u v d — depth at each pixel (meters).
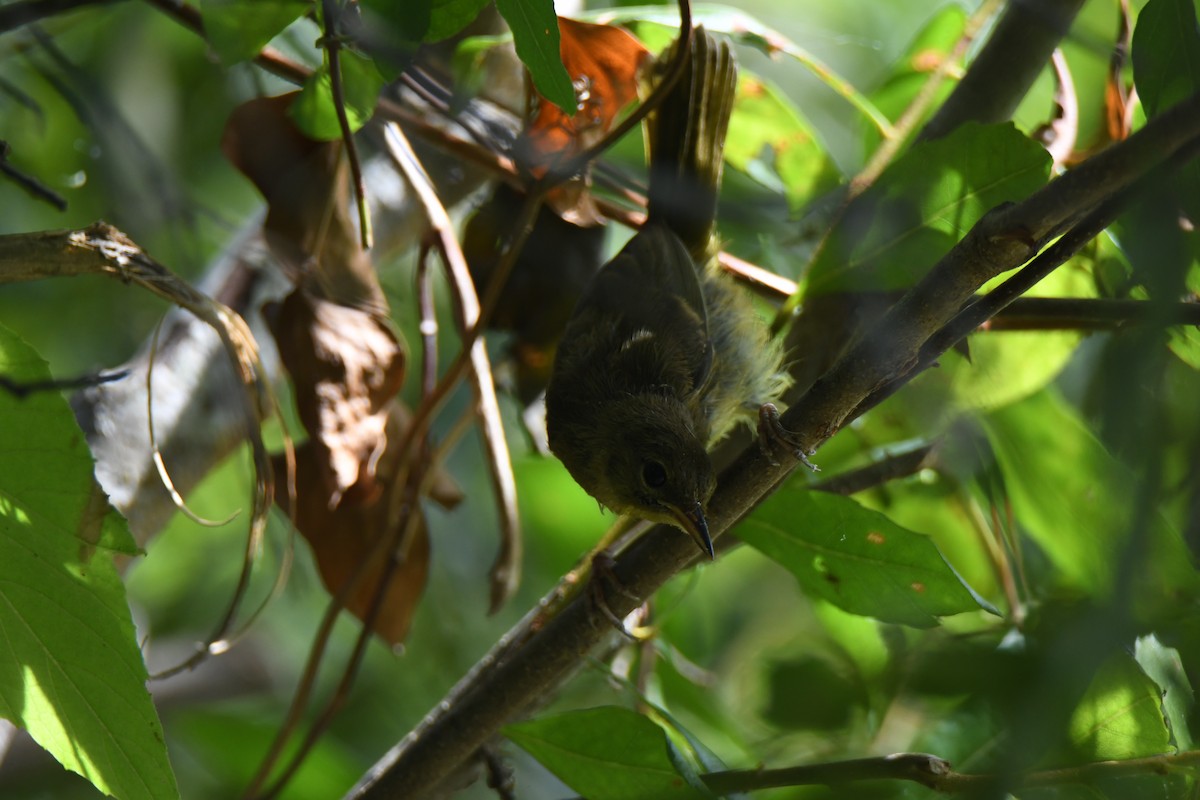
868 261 6.83
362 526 7.61
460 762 6.20
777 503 6.20
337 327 7.20
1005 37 7.02
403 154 7.70
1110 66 7.61
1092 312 5.93
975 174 6.48
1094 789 4.99
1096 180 4.42
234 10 6.05
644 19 7.63
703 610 10.77
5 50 8.10
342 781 9.41
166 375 7.43
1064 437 6.70
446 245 7.65
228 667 11.38
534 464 11.38
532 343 8.84
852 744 6.66
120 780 5.40
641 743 5.90
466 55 7.26
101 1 6.90
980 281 4.90
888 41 12.04
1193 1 5.20
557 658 6.00
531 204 6.82
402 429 7.87
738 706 9.74
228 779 9.48
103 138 8.28
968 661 3.63
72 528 5.18
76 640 5.30
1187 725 5.47
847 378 5.37
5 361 5.12
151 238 8.56
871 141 8.39
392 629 7.78
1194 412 4.21
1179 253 4.34
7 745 6.80
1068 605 4.73
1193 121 4.19
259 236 8.22
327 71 6.24
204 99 10.73
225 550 11.62
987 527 8.09
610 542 8.20
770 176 8.91
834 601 6.18
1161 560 4.91
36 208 10.05
